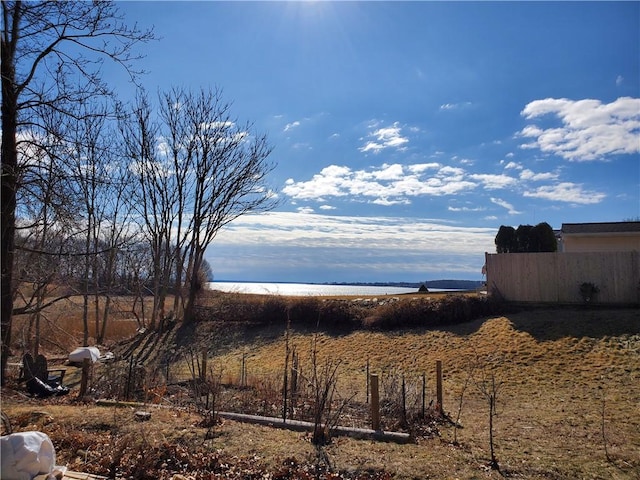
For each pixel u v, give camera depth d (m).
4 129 9.87
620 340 14.43
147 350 21.78
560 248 28.75
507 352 15.21
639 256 18.11
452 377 14.06
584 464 6.66
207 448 6.53
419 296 22.62
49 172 9.84
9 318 10.68
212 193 26.86
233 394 11.31
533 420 9.40
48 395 11.16
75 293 13.51
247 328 22.73
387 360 16.52
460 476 5.97
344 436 7.51
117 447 6.32
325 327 21.05
